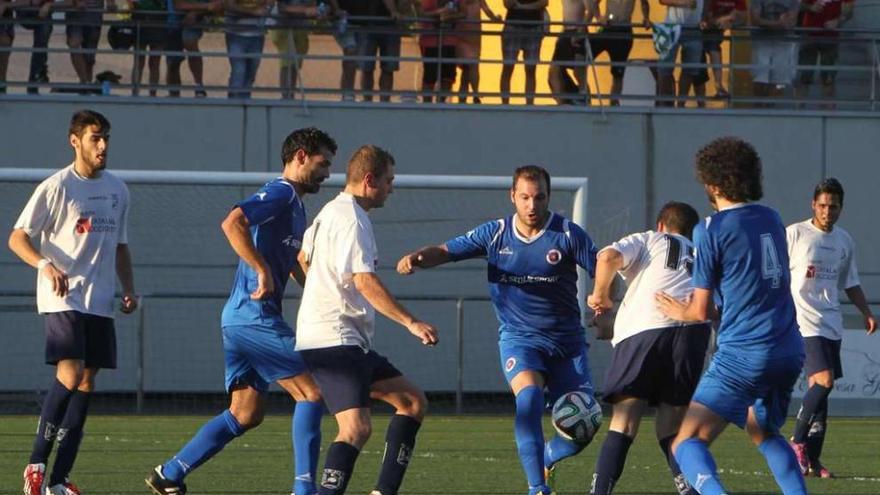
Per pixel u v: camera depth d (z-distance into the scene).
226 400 46.88
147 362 46.19
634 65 50.66
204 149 47.78
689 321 18.72
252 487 25.27
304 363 20.42
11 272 45.28
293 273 21.80
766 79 52.09
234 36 48.91
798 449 28.86
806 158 50.47
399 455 19.97
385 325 47.06
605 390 21.47
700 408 18.33
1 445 32.44
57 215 22.66
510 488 25.69
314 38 49.66
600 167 49.59
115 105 47.41
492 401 47.44
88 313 22.77
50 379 45.44
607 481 20.83
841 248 29.72
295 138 21.55
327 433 36.97
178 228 46.28
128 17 49.06
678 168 49.91
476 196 47.28
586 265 22.22
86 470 27.77
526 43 51.06
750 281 18.05
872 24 55.88
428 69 50.44
